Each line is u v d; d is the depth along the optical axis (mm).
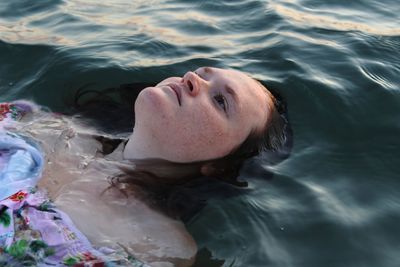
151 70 1133
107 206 795
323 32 1301
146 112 854
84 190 815
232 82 896
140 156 887
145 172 871
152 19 1382
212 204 815
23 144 868
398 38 1278
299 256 733
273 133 942
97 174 854
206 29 1328
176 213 803
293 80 1081
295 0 1519
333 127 974
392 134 954
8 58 1175
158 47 1228
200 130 862
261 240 754
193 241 758
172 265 725
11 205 737
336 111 1004
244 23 1361
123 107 1051
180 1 1505
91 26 1330
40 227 727
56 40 1242
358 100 1028
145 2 1502
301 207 807
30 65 1159
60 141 923
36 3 1454
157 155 880
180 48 1229
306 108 1017
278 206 809
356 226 777
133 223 779
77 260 708
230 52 1212
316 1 1519
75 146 919
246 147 910
